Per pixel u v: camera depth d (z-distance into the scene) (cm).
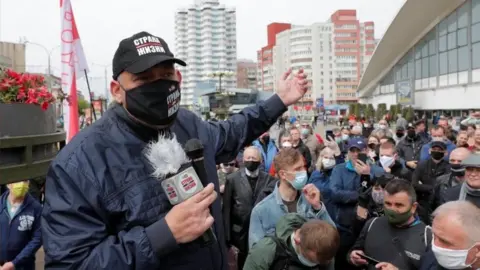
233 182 517
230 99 3341
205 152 203
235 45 10569
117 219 167
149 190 169
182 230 150
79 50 574
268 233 370
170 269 168
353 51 12756
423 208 523
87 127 181
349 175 523
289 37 13012
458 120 2416
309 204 379
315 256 280
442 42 3922
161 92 171
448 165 602
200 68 10488
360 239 377
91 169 166
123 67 170
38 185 587
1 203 443
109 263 150
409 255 335
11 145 234
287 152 383
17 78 277
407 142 973
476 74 3322
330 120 6512
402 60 5109
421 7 3859
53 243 158
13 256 438
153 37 176
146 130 178
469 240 232
